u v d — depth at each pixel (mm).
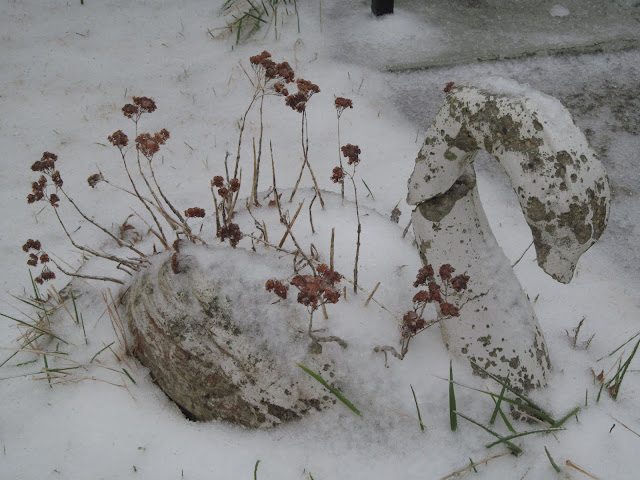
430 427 898
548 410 922
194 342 930
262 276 941
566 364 985
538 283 1120
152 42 1566
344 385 904
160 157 1325
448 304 853
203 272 939
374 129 1365
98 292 1075
